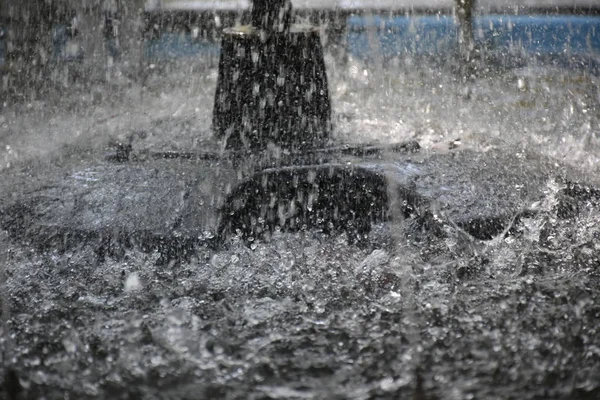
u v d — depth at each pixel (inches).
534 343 379.9
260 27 592.4
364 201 503.2
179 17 1200.2
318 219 491.2
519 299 418.9
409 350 377.4
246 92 601.9
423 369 362.3
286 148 601.0
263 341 388.2
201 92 879.7
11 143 682.8
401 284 435.5
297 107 604.1
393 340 386.0
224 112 610.2
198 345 385.7
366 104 800.9
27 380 360.5
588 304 410.9
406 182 528.1
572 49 1070.4
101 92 905.5
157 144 627.2
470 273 443.8
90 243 471.8
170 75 999.0
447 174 556.4
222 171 556.4
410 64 1035.9
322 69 601.6
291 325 401.4
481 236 477.1
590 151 653.3
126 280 444.5
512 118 763.4
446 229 479.2
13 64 1047.6
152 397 346.0
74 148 643.5
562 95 861.2
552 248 466.9
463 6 1163.3
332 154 583.5
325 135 614.2
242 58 595.8
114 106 822.5
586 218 500.1
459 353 373.4
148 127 690.8
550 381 349.7
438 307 413.4
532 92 881.5
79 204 515.2
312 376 359.6
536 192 531.8
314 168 523.8
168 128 681.6
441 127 707.4
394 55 1080.2
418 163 579.8
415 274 444.5
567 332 388.2
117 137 665.0
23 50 1096.2
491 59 1049.5
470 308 411.2
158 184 538.3
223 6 1233.4
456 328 394.3
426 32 1171.3
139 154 602.5
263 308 416.8
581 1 1218.0
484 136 683.4
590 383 346.9
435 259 456.8
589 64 1003.9
